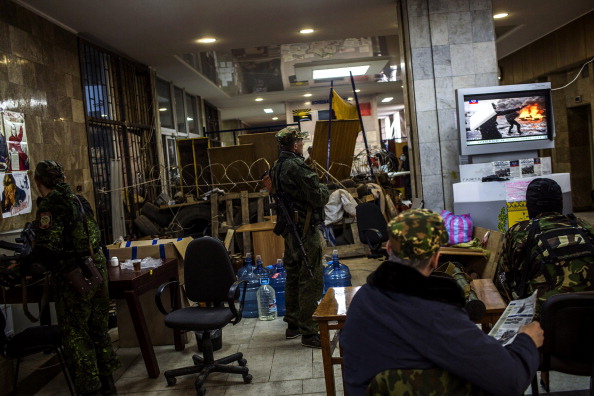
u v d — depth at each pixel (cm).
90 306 339
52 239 316
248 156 773
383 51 1057
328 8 680
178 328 350
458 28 665
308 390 336
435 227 156
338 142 801
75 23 632
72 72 641
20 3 534
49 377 398
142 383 371
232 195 744
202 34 743
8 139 472
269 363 387
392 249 159
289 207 413
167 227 748
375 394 151
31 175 514
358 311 159
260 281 512
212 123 1516
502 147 600
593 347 218
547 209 275
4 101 484
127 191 785
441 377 149
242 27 729
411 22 665
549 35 993
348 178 838
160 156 951
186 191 886
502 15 816
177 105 1152
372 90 1529
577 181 1045
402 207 905
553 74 1027
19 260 360
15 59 513
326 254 704
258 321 494
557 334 225
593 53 848
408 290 153
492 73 666
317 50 1026
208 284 374
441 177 668
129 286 371
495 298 259
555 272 258
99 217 691
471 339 146
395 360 151
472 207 556
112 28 671
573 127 1029
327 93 1492
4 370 358
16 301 387
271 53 1028
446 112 666
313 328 412
